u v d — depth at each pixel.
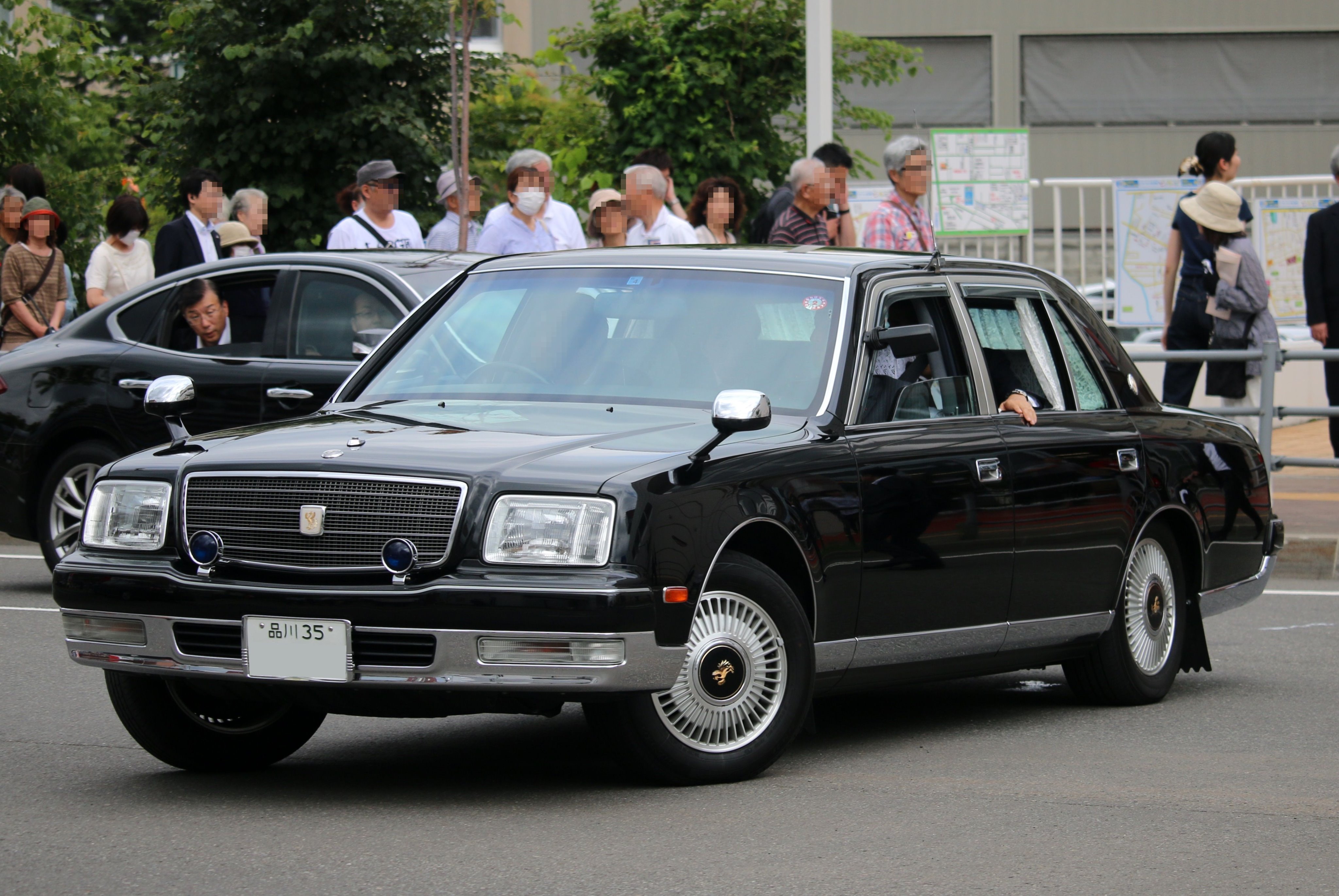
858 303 12.18
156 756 11.23
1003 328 13.41
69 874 8.83
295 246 30.42
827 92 27.81
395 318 18.19
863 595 11.48
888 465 11.72
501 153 37.72
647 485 10.07
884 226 20.16
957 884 8.75
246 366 18.67
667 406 11.70
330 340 18.50
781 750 10.91
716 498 10.42
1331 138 59.00
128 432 19.12
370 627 9.79
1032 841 9.60
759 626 10.80
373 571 9.93
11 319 24.36
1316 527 23.59
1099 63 58.44
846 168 23.83
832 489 11.27
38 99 34.31
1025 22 57.91
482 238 23.28
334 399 12.65
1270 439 24.30
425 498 9.96
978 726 13.28
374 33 30.38
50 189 34.28
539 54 34.16
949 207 29.31
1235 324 24.83
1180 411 15.17
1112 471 13.68
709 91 33.41
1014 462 12.72
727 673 10.66
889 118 37.19
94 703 13.70
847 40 36.59
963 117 58.06
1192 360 24.59
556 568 9.80
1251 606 20.06
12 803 10.46
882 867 9.04
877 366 12.10
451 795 10.66
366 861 9.08
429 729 13.08
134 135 38.19
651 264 12.77
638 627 9.79
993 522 12.45
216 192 23.17
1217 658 16.75
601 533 9.85
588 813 10.12
